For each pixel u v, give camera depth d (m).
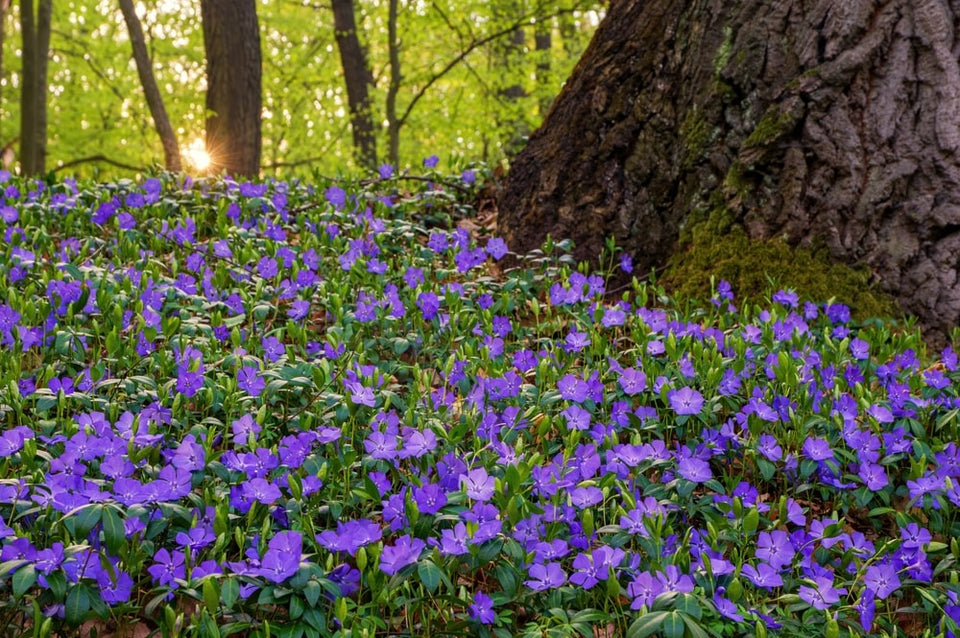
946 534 3.50
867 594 2.96
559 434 3.96
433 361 4.69
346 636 2.60
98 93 25.61
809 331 4.80
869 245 5.30
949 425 4.02
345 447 3.41
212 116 13.04
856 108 5.36
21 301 4.48
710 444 3.75
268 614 2.83
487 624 2.85
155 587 2.94
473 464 3.44
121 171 27.22
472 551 2.88
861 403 3.86
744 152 5.61
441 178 8.20
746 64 5.70
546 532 3.11
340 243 6.02
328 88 27.25
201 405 3.96
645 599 2.74
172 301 4.93
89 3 24.59
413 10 18.33
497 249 5.79
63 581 2.61
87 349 4.61
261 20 25.42
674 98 6.06
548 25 17.33
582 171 6.36
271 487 3.07
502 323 4.82
